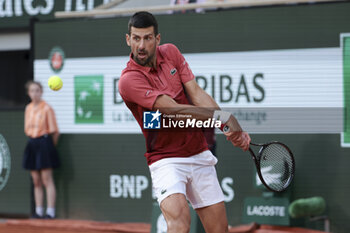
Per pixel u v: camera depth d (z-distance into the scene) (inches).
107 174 1089.4
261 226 957.2
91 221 1088.2
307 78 981.8
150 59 481.4
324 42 975.0
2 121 1165.1
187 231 475.8
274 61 996.6
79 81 1106.7
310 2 1000.2
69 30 1111.6
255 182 962.1
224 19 1022.4
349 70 964.6
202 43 1032.8
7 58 1296.8
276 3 993.5
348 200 956.6
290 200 969.5
